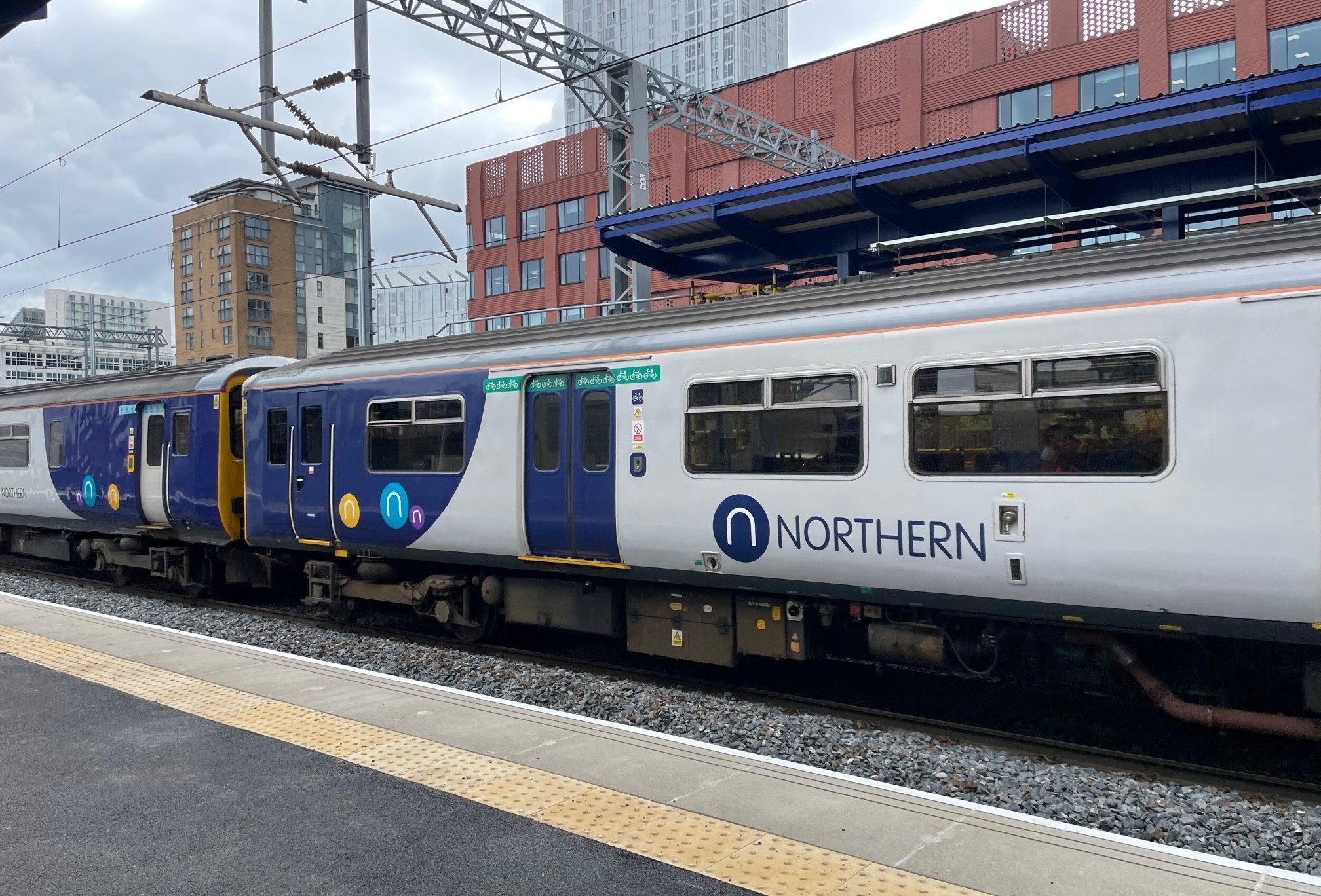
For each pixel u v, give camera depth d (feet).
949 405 21.02
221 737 19.03
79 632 29.73
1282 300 17.37
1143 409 18.67
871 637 23.99
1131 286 19.13
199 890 12.66
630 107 55.98
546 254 130.11
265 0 38.42
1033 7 90.48
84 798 15.92
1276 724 18.81
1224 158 38.99
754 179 108.68
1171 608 18.61
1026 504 19.92
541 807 15.10
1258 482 17.39
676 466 25.26
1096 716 23.59
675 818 14.46
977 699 25.48
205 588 43.19
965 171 40.81
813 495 22.88
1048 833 13.57
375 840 14.06
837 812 14.52
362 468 32.91
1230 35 79.30
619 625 28.86
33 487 49.49
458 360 30.35
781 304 24.53
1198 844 15.03
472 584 32.48
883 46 99.66
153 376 43.09
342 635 32.96
